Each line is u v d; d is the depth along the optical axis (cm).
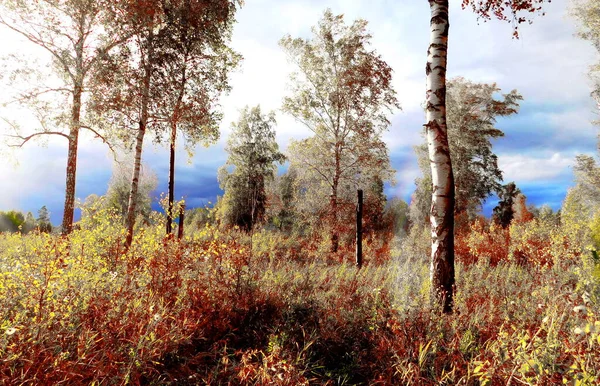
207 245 604
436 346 341
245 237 1375
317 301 510
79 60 1405
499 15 613
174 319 375
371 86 1845
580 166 2361
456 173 2830
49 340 282
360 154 1911
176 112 1484
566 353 257
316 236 1814
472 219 2961
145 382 307
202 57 1598
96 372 275
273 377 308
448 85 2964
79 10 1395
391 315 414
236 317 440
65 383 257
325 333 412
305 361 368
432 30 557
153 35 1427
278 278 601
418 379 295
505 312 423
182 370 330
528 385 245
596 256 411
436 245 498
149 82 1412
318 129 1983
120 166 1772
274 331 400
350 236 1886
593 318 298
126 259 579
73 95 1467
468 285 635
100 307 351
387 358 348
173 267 490
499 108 2897
